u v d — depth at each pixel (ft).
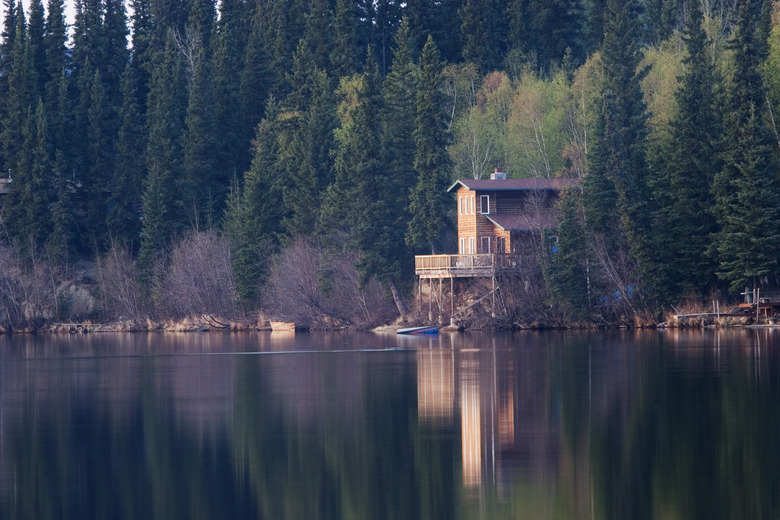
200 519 167.53
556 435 222.48
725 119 505.25
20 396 309.01
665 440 213.87
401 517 164.96
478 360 382.42
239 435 232.73
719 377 305.73
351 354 439.22
